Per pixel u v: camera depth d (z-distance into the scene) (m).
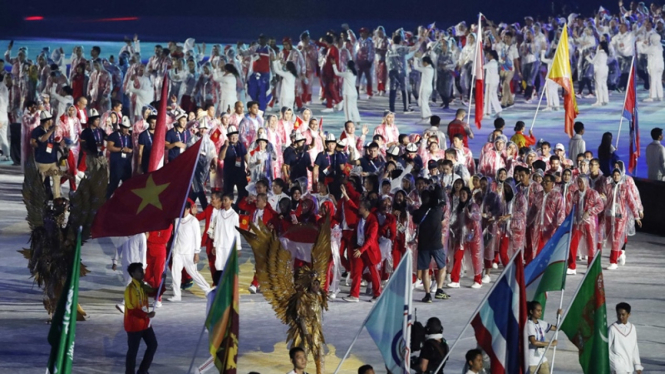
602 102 67.31
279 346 25.86
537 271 22.50
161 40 111.75
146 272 29.61
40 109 51.62
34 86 67.19
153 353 22.95
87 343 25.94
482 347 19.66
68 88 59.12
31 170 26.92
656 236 41.41
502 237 33.66
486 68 63.25
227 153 41.38
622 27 70.62
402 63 63.81
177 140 41.31
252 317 28.70
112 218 24.16
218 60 64.50
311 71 68.19
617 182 35.28
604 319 20.30
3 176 52.28
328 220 23.52
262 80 64.25
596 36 74.56
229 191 41.56
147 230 24.12
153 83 65.56
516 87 74.88
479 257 32.12
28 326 27.41
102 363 24.28
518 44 75.56
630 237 41.25
